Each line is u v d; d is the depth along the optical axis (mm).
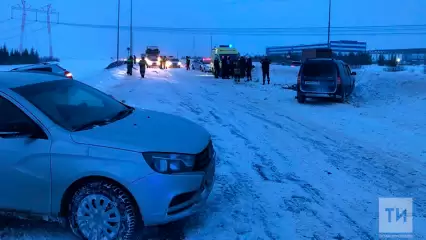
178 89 19656
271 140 8273
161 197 3611
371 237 4020
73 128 3914
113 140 3715
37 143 3729
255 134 8820
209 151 4273
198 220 4324
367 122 10719
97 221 3672
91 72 35375
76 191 3693
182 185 3713
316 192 5242
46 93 4301
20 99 3936
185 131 4289
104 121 4242
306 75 14812
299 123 10469
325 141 8328
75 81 5090
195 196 3887
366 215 4547
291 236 4004
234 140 8148
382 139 8625
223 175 5844
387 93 16469
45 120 3828
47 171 3674
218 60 30469
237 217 4402
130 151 3629
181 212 3760
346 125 10281
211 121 10312
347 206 4801
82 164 3604
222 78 29859
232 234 4020
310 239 3951
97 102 4824
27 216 3857
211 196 4996
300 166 6441
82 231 3711
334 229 4176
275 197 5016
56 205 3738
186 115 11156
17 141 3771
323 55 32969
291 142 8141
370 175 6043
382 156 7184
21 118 3854
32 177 3713
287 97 17000
